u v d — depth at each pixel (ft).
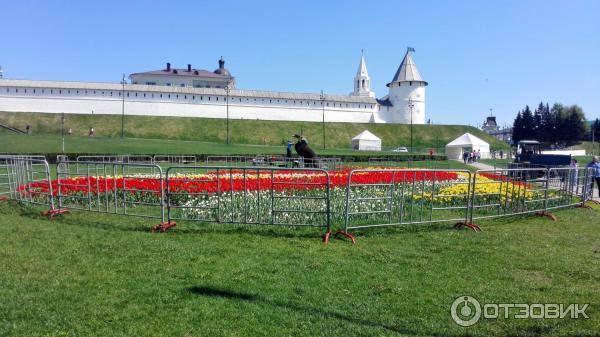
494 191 38.52
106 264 20.51
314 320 14.98
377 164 111.34
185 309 15.60
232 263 21.07
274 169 27.04
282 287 17.99
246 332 14.01
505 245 26.05
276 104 291.38
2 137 155.33
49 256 21.49
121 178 37.70
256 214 30.53
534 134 354.13
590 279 20.07
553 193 40.78
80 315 14.97
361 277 19.52
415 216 32.78
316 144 247.50
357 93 394.52
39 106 249.14
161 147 150.51
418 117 314.76
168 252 22.66
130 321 14.61
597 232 30.83
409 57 317.63
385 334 14.08
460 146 164.25
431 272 20.52
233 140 238.68
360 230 28.50
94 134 222.69
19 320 14.51
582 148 317.22
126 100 265.34
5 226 27.86
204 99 278.67
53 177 58.54
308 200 33.86
